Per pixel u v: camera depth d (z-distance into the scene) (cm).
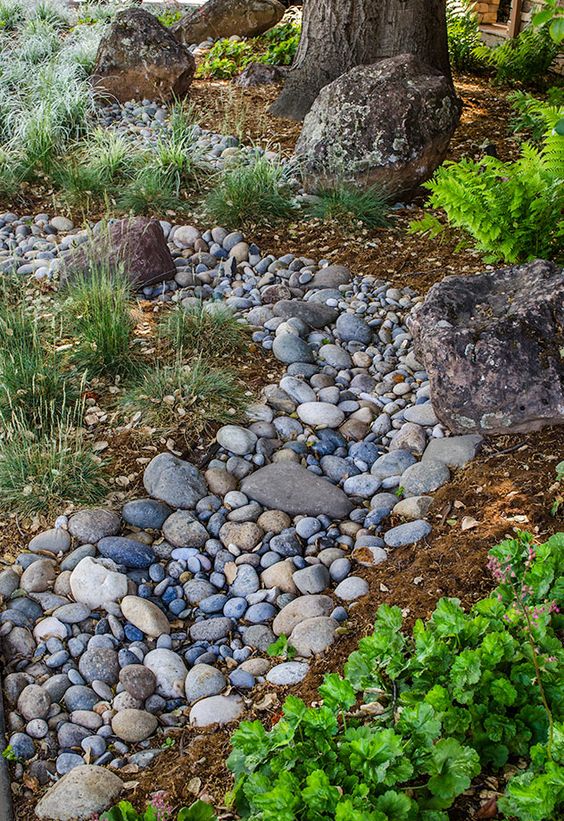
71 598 320
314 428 413
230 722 272
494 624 251
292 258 561
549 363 371
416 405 417
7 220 614
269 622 311
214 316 471
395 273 545
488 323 389
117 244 521
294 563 333
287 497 364
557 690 237
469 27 1041
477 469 362
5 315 450
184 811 212
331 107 639
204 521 358
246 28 1120
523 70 943
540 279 404
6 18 1150
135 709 277
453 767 211
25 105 760
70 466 368
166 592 326
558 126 321
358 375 448
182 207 625
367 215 605
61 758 261
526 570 268
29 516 354
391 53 776
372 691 248
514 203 477
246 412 416
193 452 392
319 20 785
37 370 411
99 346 440
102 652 295
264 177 622
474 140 750
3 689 283
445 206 495
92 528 343
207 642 306
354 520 356
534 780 199
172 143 670
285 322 482
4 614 308
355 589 312
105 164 662
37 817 245
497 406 374
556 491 336
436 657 243
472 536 324
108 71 822
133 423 404
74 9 1238
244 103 844
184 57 834
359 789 204
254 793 215
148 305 503
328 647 291
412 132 617
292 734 220
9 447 375
